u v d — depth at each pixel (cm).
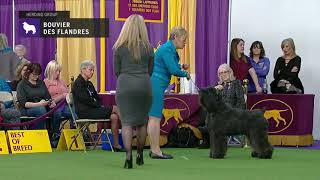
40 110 829
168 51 666
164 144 863
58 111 863
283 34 1056
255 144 702
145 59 566
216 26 1009
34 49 1040
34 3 1030
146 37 571
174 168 586
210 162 651
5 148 768
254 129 702
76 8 1019
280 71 944
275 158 708
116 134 797
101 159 681
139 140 598
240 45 933
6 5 1041
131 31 564
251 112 706
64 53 1027
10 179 504
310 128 917
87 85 816
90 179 503
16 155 737
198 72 1016
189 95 870
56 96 885
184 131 859
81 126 816
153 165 611
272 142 905
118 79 565
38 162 649
